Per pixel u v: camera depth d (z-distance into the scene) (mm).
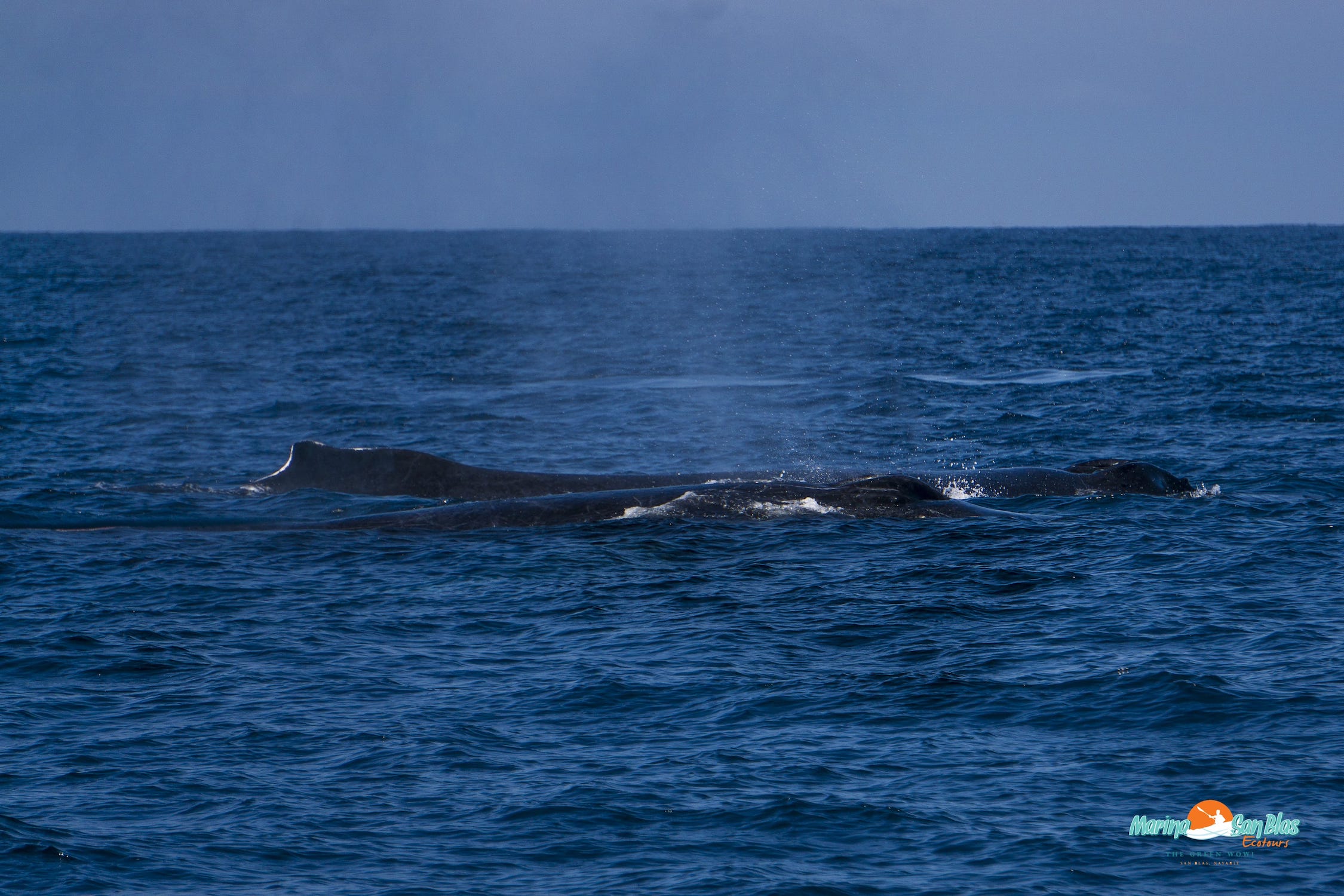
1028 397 155750
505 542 81000
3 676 56656
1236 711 50875
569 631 62969
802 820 42875
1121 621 62938
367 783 45719
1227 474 103312
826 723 50781
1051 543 79125
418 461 98812
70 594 69562
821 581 71562
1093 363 191125
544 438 130250
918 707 52344
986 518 85375
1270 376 165625
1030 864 40000
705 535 82188
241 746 48844
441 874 39812
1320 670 55188
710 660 58188
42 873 39469
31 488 99812
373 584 71875
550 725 50844
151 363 197875
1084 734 49438
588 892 38719
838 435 131375
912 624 63500
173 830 42344
